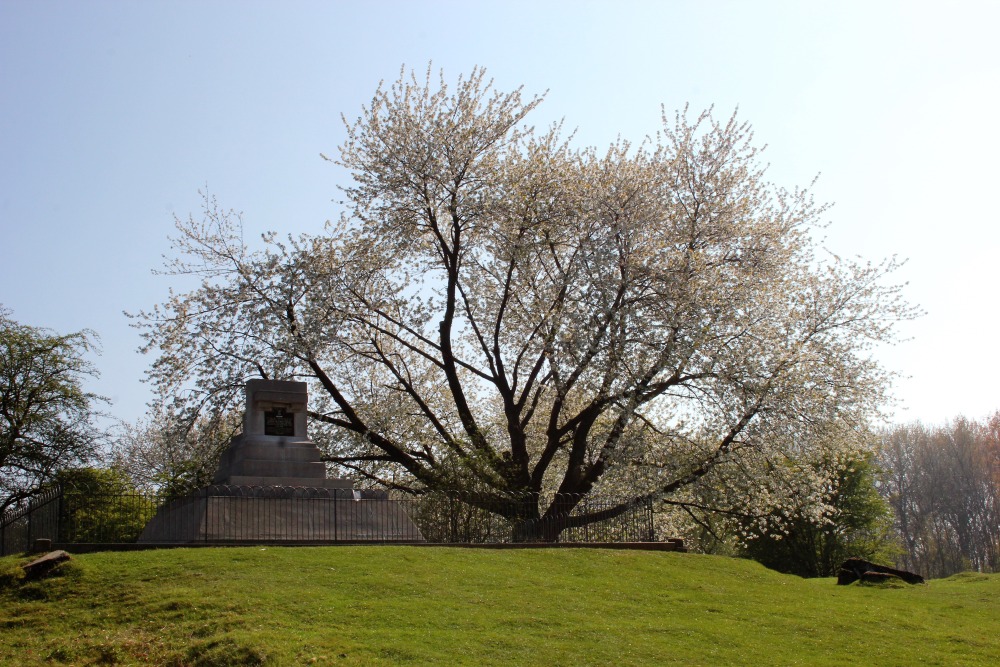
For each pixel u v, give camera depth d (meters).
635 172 30.12
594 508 26.80
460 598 16.03
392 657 12.75
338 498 22.14
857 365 28.56
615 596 17.48
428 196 29.86
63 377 34.41
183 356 28.55
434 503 24.22
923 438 71.56
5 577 15.95
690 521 32.94
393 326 32.44
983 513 68.62
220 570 16.58
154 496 23.84
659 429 30.33
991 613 18.97
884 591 21.42
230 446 24.47
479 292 31.52
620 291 28.23
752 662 13.95
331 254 29.97
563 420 33.06
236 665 12.57
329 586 16.00
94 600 15.27
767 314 28.39
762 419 26.94
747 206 30.17
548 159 30.41
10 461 33.53
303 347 27.89
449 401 34.16
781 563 42.81
